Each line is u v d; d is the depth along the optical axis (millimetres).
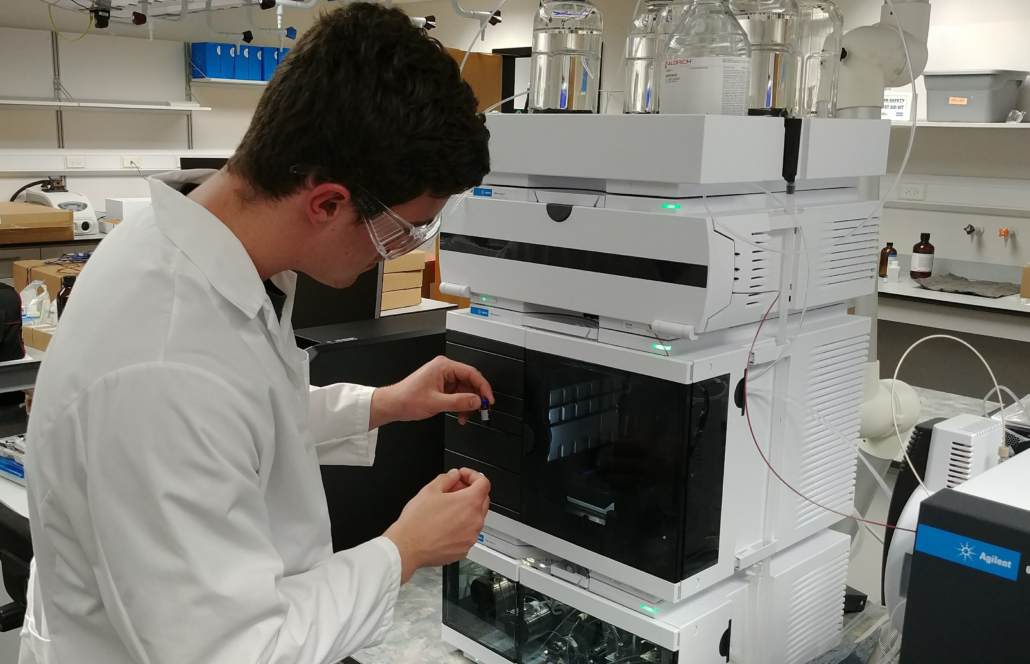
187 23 6340
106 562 701
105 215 5316
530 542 1241
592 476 1143
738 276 1032
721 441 1093
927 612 798
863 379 1362
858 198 1358
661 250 1014
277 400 831
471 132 783
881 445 1643
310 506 898
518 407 1216
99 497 695
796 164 1125
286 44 3887
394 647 1336
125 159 6172
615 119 1037
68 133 5961
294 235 810
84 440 707
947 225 4570
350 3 774
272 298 925
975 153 4414
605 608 1150
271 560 757
